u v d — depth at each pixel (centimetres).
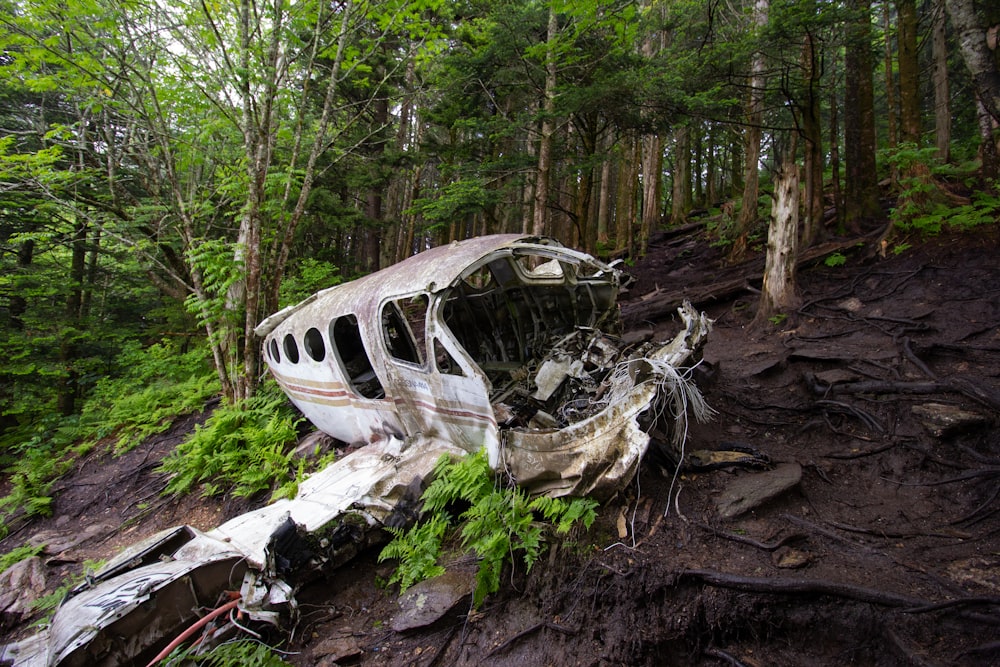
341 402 557
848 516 366
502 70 1034
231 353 820
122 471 832
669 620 287
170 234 1093
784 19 735
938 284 687
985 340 546
